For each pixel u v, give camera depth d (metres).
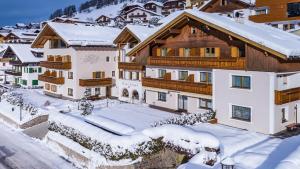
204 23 29.97
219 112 30.34
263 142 24.83
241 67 28.12
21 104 38.44
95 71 47.50
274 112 26.55
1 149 29.20
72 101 45.16
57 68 48.53
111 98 47.72
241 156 21.27
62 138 29.19
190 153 22.98
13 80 68.75
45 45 53.53
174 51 35.62
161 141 24.64
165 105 37.19
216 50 31.27
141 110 37.47
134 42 45.28
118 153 23.45
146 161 23.77
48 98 49.06
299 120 29.34
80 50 45.97
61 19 119.50
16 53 62.44
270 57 26.22
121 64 43.59
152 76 38.84
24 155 27.75
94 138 25.77
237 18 33.16
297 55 25.80
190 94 32.97
